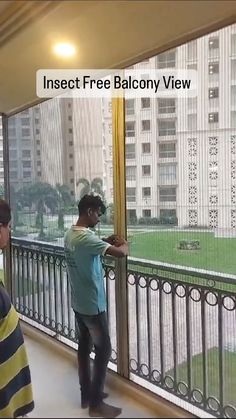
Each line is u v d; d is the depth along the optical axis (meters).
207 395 2.60
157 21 2.11
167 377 2.76
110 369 2.98
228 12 2.04
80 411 2.37
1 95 3.55
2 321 2.31
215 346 2.55
